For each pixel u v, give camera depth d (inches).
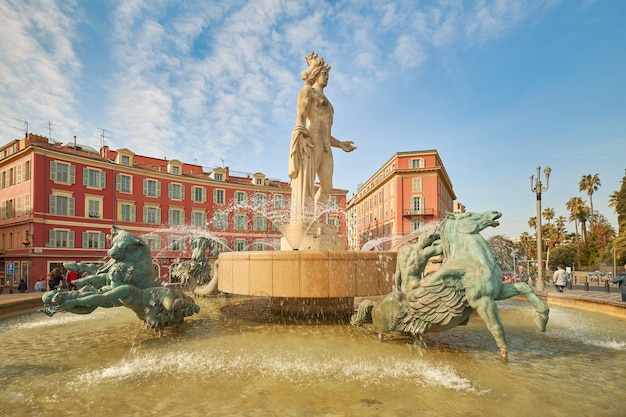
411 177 1907.0
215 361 192.9
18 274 1299.2
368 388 157.2
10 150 1454.2
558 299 448.8
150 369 180.9
